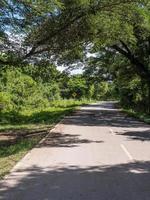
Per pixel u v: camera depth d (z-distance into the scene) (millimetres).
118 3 21047
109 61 50969
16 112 45312
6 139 23750
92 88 123500
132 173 12617
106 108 72125
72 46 23484
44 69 26016
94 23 21469
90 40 23594
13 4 17141
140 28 34406
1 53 22500
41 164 14133
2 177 11805
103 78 57906
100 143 20547
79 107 73688
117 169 13289
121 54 47156
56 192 10070
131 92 63594
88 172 12727
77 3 19531
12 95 51656
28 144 20016
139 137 23625
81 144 20109
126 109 65125
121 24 23062
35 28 21266
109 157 15820
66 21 21188
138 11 22359
